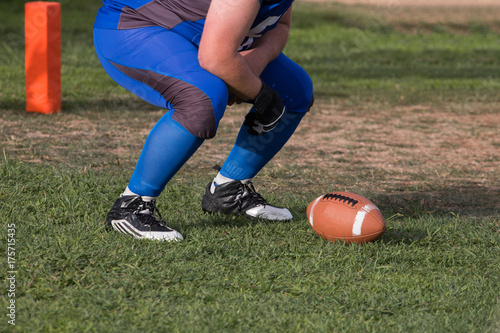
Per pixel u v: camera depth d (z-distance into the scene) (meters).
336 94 31.45
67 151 17.36
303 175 16.58
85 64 34.53
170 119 9.90
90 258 9.48
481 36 59.94
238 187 12.23
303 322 7.90
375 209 10.90
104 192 13.26
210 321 7.70
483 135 23.12
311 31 55.47
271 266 9.74
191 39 10.12
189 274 9.14
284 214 12.29
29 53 21.88
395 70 40.41
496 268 10.27
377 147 20.59
